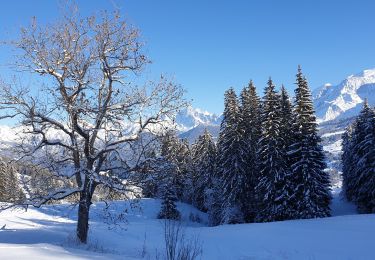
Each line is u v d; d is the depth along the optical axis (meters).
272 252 21.66
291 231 27.42
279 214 39.16
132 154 18.64
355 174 50.22
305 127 39.91
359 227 26.47
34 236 20.95
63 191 17.86
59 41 17.27
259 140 40.88
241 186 43.12
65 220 41.47
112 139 18.47
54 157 18.14
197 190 60.91
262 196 41.31
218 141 49.00
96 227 33.16
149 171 18.44
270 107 40.72
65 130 17.75
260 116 45.06
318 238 24.03
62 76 17.47
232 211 43.66
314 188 38.66
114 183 18.11
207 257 19.52
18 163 17.47
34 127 17.19
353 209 56.88
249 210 44.44
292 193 39.56
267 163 40.09
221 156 44.97
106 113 17.97
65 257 10.28
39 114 17.06
